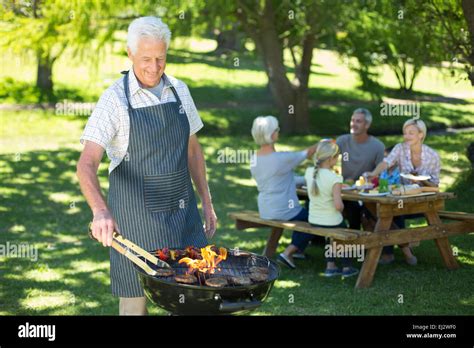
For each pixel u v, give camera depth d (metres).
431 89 22.77
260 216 6.70
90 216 8.83
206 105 19.81
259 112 19.03
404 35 14.77
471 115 18.06
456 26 10.93
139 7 15.49
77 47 16.14
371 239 5.83
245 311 3.04
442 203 6.29
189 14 15.55
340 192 6.09
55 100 19.62
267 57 17.41
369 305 5.36
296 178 7.11
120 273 3.58
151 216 3.55
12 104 18.94
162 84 3.66
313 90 23.33
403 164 6.61
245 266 3.44
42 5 15.92
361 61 17.94
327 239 7.17
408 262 6.55
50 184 10.90
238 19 16.83
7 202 9.55
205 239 3.77
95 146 3.45
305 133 17.55
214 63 25.02
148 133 3.52
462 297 5.52
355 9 15.63
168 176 3.57
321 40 17.42
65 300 5.55
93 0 15.45
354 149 7.08
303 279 6.12
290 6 16.09
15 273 6.32
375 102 21.00
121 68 22.67
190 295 2.98
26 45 15.81
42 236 7.78
